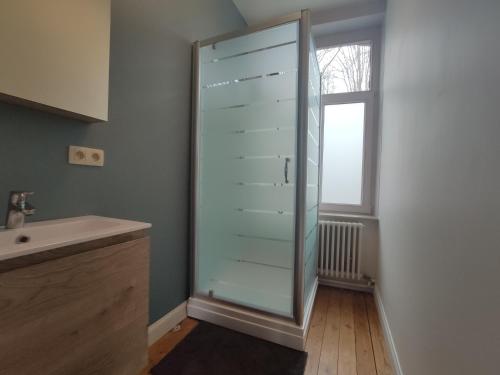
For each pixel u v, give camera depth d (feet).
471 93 2.44
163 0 5.59
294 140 5.82
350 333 6.10
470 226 2.38
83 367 2.85
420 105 4.02
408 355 4.13
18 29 3.04
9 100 3.17
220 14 7.77
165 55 5.70
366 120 8.95
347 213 9.18
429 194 3.50
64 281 2.64
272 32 5.92
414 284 4.00
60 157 3.83
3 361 2.18
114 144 4.62
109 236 3.14
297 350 5.36
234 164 6.55
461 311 2.48
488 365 2.02
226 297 6.42
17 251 2.25
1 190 3.23
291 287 5.84
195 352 5.23
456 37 2.80
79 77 3.70
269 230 6.21
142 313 3.67
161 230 5.74
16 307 2.26
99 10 3.96
